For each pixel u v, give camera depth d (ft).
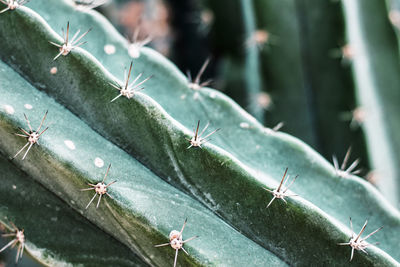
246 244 0.93
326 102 1.37
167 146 0.94
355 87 1.34
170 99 1.04
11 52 0.96
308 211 0.93
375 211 1.02
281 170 1.03
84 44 1.03
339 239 0.93
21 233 0.95
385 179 1.35
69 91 0.95
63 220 0.97
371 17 1.36
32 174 0.95
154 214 0.91
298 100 1.38
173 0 1.76
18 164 0.96
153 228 0.90
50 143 0.92
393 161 1.36
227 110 1.05
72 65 0.94
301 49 1.36
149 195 0.92
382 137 1.36
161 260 0.92
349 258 0.93
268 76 1.39
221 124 1.04
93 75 0.94
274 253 0.94
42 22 0.94
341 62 1.35
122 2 1.69
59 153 0.91
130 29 1.70
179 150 0.94
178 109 1.03
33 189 0.97
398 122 1.36
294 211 0.93
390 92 1.37
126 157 0.95
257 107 1.40
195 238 0.91
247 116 1.06
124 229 0.92
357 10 1.36
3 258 1.06
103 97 0.94
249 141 1.04
